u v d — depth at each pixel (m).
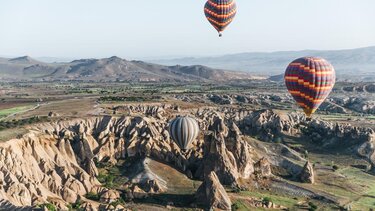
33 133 135.38
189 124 111.44
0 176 106.81
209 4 134.50
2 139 122.31
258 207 117.75
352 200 129.62
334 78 105.81
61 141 137.00
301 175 143.38
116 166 144.12
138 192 121.19
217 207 113.31
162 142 151.25
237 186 130.50
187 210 111.56
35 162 121.62
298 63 105.06
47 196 110.62
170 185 129.38
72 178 120.75
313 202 126.50
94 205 109.62
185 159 143.62
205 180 117.62
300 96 106.94
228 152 137.12
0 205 94.19
